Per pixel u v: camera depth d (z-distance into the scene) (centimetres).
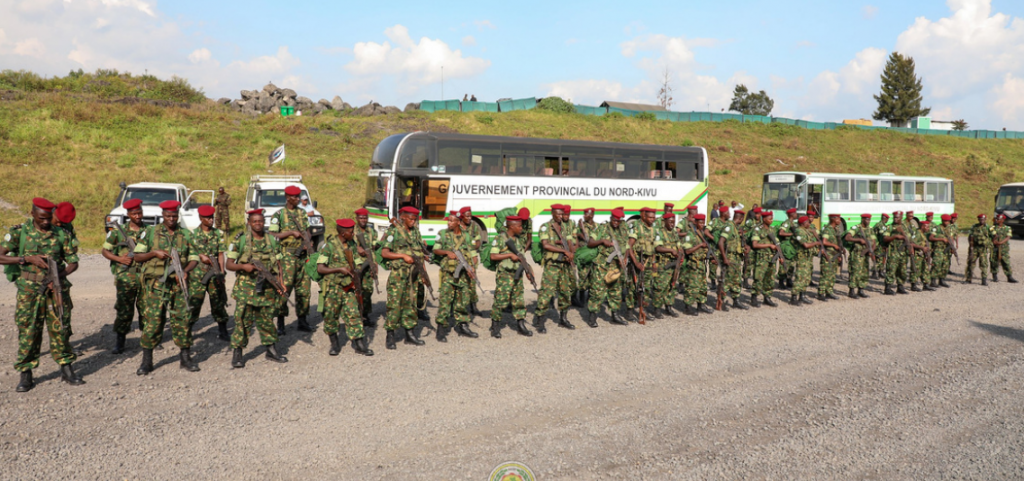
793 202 2255
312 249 808
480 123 4572
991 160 5581
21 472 413
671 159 1878
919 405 570
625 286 931
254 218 657
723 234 1008
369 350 716
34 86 4066
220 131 3512
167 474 415
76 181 2420
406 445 466
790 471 433
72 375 596
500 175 1648
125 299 685
